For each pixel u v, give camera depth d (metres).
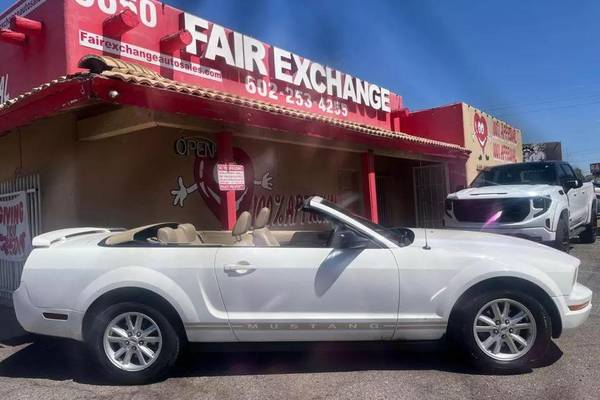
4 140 8.78
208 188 9.58
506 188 9.59
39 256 4.73
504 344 4.46
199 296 4.45
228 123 7.39
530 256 4.52
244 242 5.24
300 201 11.91
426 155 13.48
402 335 4.47
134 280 4.42
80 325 4.49
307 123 8.62
